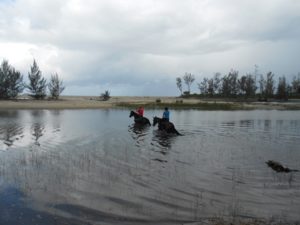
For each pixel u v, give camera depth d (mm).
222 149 20797
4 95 83375
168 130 28641
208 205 10570
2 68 83875
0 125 33969
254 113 60469
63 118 44219
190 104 80312
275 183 13133
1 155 17984
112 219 9414
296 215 9805
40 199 10883
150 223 9172
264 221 9211
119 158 17406
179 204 10633
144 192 11766
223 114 56906
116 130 30656
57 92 93625
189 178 13672
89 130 30391
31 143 22344
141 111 36938
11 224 9000
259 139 25766
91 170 14688
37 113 53969
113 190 11930
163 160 17094
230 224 8938
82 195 11336
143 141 23828
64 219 9367
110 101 93375
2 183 12500
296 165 16609
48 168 14945
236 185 12812
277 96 125000
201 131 31047
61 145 21609
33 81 88312
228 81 132125
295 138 26516
